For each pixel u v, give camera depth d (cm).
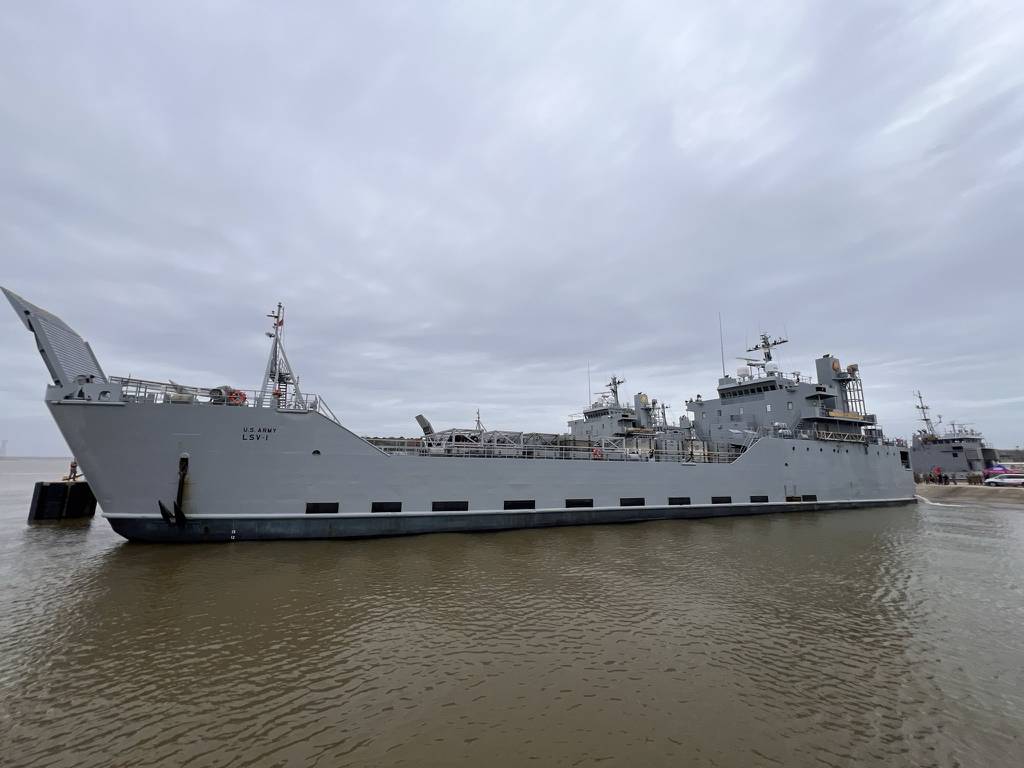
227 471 1795
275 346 2044
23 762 627
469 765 631
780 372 3906
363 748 664
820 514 3275
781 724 743
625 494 2614
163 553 1662
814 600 1359
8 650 951
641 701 798
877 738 715
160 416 1730
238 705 771
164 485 1736
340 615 1158
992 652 1029
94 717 732
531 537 2148
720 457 3194
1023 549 2139
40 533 2266
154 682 839
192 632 1046
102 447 1683
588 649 996
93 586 1327
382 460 2012
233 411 1803
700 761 647
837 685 874
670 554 1892
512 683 851
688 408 4247
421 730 707
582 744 680
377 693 812
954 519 3231
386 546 1866
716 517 2914
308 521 1888
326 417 1927
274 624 1097
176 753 650
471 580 1467
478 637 1048
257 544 1792
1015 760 672
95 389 1667
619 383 4150
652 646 1017
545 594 1347
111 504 1712
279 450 1856
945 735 728
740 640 1065
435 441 2512
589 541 2108
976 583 1577
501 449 2430
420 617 1157
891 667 952
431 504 2100
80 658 923
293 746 668
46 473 10794
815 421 3644
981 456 6675
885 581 1581
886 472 4047
